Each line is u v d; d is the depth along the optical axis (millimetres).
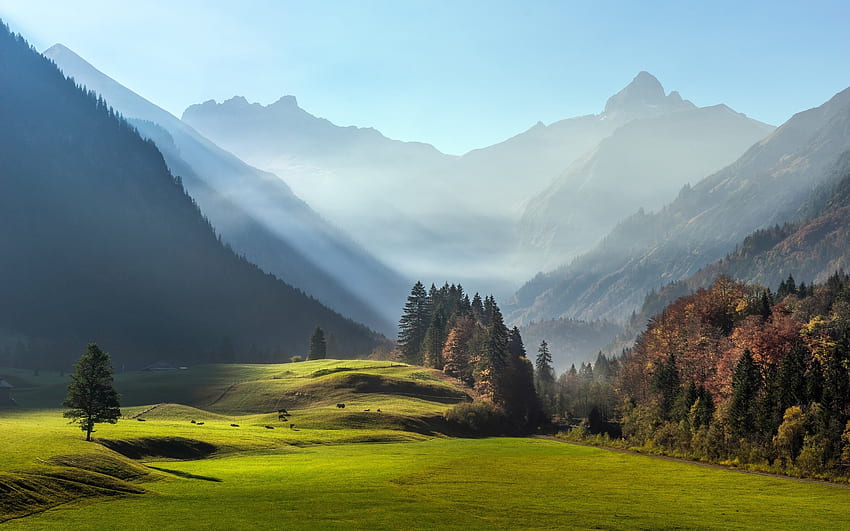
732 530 68625
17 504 67125
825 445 109062
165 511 69500
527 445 147500
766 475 107375
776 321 161500
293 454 116750
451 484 91250
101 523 63906
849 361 124000
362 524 67375
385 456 117438
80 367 102188
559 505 79312
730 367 152250
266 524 66000
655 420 152125
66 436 102062
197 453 111312
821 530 69000
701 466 117750
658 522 71500
